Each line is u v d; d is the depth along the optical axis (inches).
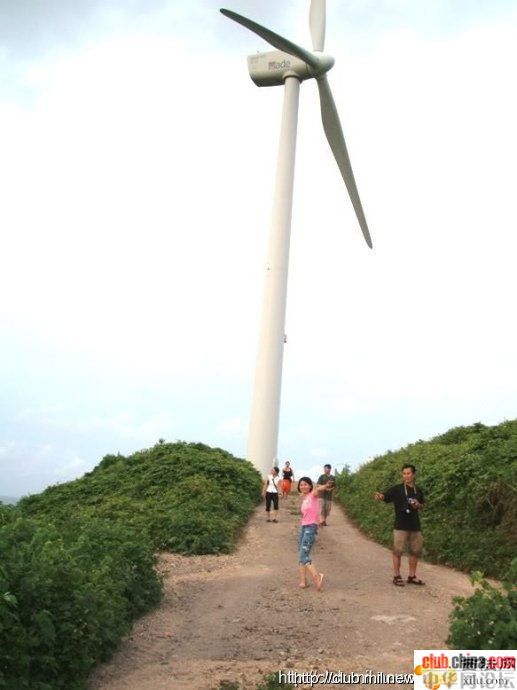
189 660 272.8
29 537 309.0
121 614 288.2
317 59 1296.8
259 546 588.7
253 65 1391.5
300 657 272.4
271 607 354.6
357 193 1322.6
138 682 247.0
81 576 254.2
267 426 1228.5
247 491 894.4
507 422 745.0
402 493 416.8
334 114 1325.0
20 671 211.3
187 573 460.1
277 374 1250.0
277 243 1299.2
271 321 1266.0
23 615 222.8
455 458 614.9
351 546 599.8
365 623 319.9
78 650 232.5
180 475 881.5
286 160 1342.3
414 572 415.8
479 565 449.1
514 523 462.6
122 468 963.3
